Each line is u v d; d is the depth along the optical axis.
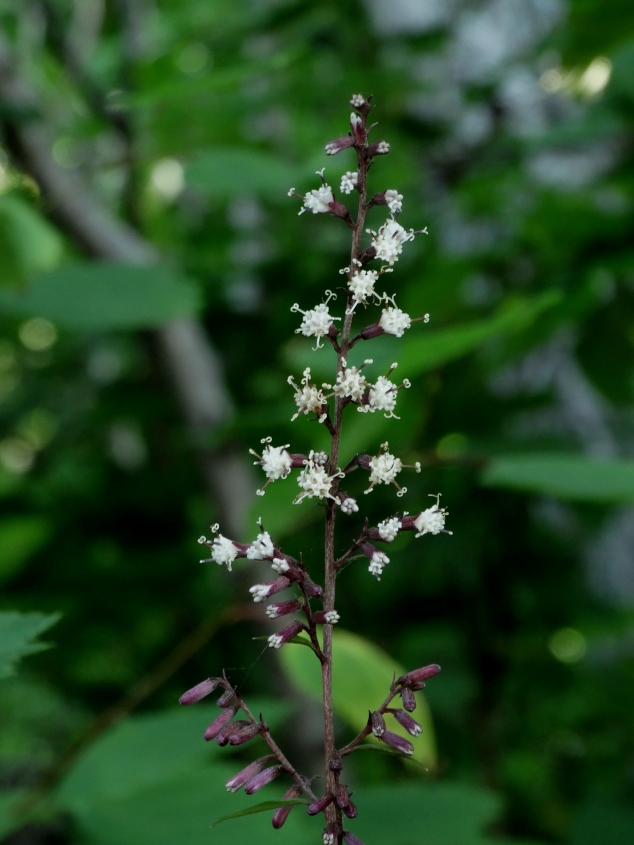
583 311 0.69
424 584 0.88
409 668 0.98
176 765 0.50
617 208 0.76
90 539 0.93
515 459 0.50
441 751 1.03
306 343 0.87
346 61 0.98
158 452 1.12
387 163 0.96
